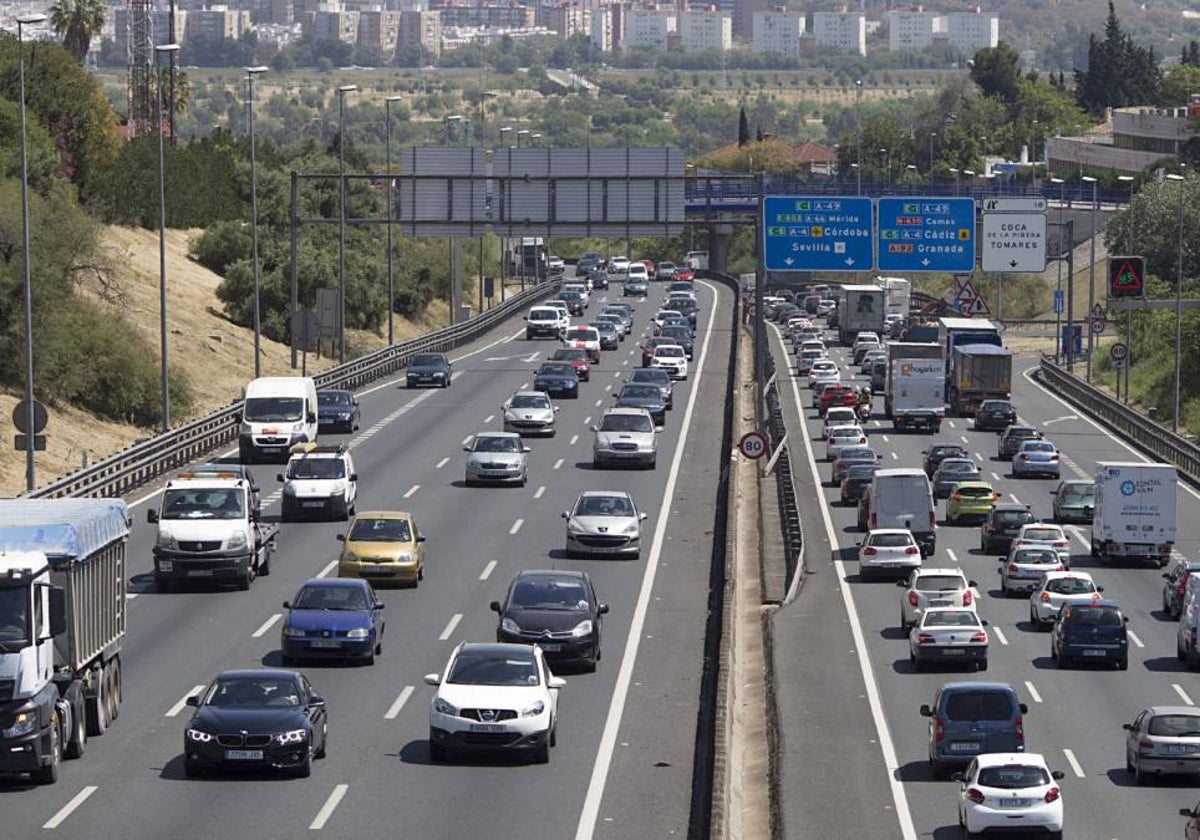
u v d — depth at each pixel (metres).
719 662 107.62
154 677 118.69
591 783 96.75
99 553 103.50
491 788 95.19
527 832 87.38
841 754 113.75
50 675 94.38
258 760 95.25
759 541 179.62
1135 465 185.88
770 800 103.19
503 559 165.00
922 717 123.12
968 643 136.00
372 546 152.12
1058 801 93.81
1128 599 169.62
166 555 147.88
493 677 102.38
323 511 184.00
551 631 123.31
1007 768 94.62
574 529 166.38
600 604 134.88
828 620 155.50
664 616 143.12
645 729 109.19
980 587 174.00
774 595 164.25
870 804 102.88
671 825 89.12
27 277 182.50
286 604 124.81
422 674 121.69
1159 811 100.94
